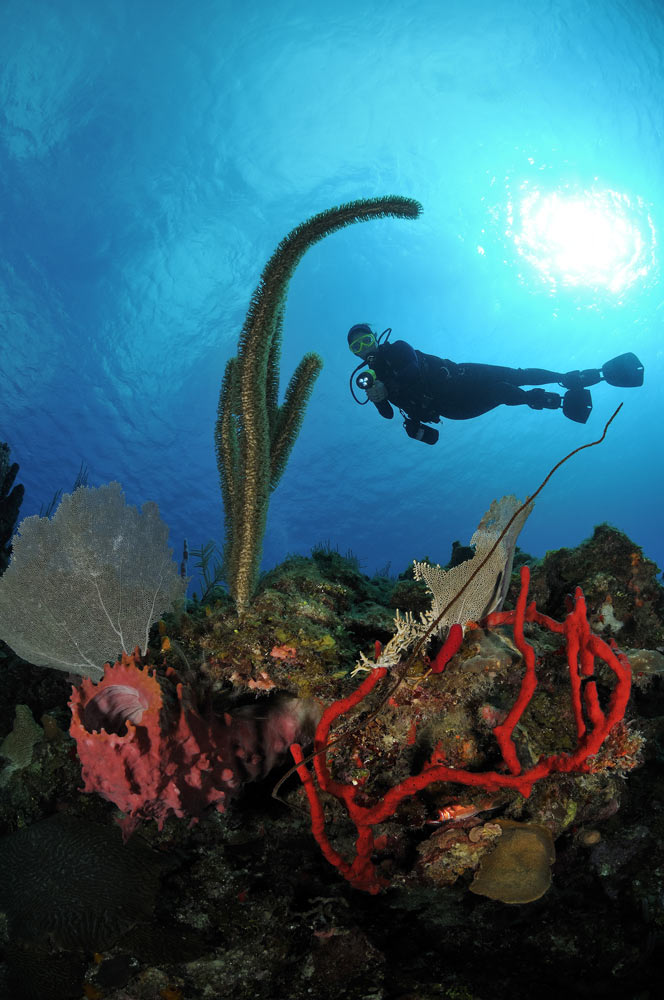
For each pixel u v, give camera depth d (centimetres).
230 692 248
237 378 267
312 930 210
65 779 251
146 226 2734
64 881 216
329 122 2750
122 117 2603
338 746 236
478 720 235
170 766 199
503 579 260
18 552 235
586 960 203
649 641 287
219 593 378
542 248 2698
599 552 303
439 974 199
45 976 193
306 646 242
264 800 251
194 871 229
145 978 194
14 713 293
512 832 223
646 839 238
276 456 309
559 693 238
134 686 203
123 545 250
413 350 639
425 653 231
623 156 2578
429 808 237
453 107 2678
